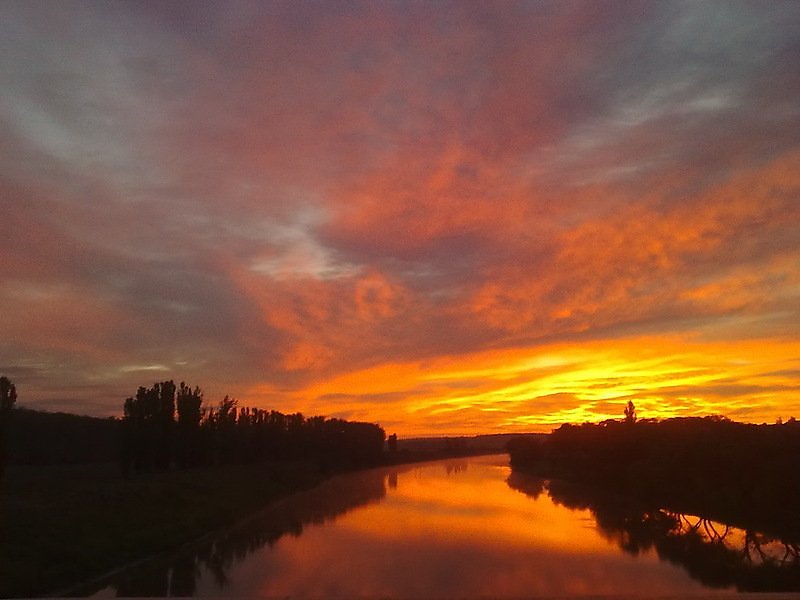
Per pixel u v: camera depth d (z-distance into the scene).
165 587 21.91
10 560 21.34
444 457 163.88
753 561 26.77
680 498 44.41
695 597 6.27
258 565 25.89
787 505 33.81
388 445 162.12
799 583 22.94
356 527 37.28
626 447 59.69
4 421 36.03
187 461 58.16
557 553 28.50
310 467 82.81
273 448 80.50
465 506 49.16
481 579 23.22
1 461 35.66
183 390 59.28
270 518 41.84
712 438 45.97
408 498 55.62
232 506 42.19
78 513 28.89
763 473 36.69
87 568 23.28
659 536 33.59
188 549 29.77
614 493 59.00
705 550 29.33
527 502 52.03
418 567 25.36
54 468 60.44
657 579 23.48
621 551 29.03
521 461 103.75
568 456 83.50
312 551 29.00
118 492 36.22
